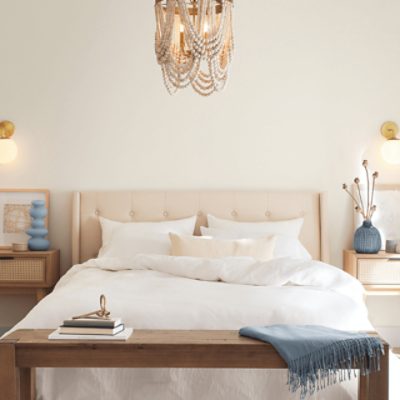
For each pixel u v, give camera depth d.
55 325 2.82
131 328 2.66
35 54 4.84
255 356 2.45
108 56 4.84
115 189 4.86
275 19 4.86
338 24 4.86
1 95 4.84
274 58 4.86
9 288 4.58
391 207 4.83
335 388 2.65
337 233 4.88
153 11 4.83
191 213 4.79
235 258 3.77
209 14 2.86
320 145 4.87
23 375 2.54
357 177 4.88
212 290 3.28
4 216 4.85
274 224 4.65
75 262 4.75
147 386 2.66
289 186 4.87
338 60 4.86
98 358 2.45
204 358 2.46
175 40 3.07
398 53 4.86
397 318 4.86
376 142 4.87
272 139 4.86
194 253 4.15
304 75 4.86
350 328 2.92
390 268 4.50
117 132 4.86
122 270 4.02
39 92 4.84
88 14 4.84
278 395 2.67
